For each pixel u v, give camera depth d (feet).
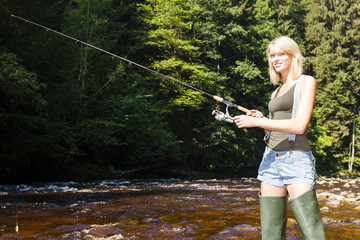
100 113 48.14
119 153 52.31
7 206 16.70
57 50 39.04
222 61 74.13
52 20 43.19
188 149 65.98
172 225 12.05
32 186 30.01
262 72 77.77
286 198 6.23
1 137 35.01
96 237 10.09
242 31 71.10
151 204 17.80
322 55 102.22
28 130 37.47
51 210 15.48
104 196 21.93
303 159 5.86
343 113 96.63
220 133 64.54
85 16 49.42
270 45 6.43
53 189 26.96
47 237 10.16
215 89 67.67
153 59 64.28
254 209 15.97
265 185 6.29
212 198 20.74
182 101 59.11
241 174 71.92
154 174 53.98
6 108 34.55
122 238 9.96
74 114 44.50
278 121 5.71
